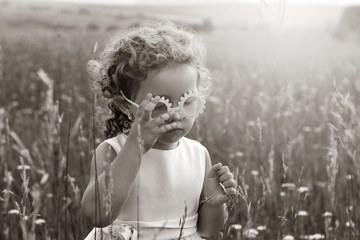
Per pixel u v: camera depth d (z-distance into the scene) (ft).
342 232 11.03
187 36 7.27
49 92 8.78
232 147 17.06
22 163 6.58
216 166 7.40
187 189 7.40
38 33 59.98
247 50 63.77
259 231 10.36
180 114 6.66
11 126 17.93
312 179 14.58
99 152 7.36
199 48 7.61
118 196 6.51
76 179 12.85
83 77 28.86
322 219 11.13
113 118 7.85
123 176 6.50
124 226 7.14
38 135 16.12
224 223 7.80
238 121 18.51
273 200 12.12
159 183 7.22
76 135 15.84
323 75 33.42
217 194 7.36
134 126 6.54
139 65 6.75
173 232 7.25
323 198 13.05
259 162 13.62
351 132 7.44
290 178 13.65
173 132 6.82
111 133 8.02
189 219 7.45
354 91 26.94
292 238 10.05
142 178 7.17
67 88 25.35
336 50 65.82
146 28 7.38
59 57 37.22
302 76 34.50
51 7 88.28
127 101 7.25
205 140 13.11
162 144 7.36
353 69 31.04
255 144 16.63
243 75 35.60
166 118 6.44
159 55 6.68
